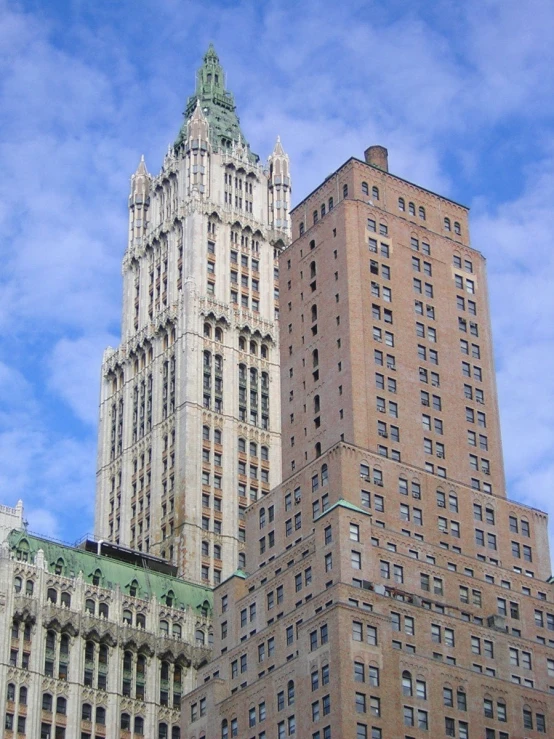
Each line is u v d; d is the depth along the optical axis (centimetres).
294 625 16775
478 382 19625
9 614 17900
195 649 19300
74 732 17925
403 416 18575
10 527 19638
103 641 18662
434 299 19788
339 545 16638
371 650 15800
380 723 15475
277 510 18425
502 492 19038
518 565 18412
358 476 17575
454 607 17188
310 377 19150
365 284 19188
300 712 15875
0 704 17425
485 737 16238
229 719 17050
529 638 17588
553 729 16862
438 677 16200
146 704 18662
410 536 17488
